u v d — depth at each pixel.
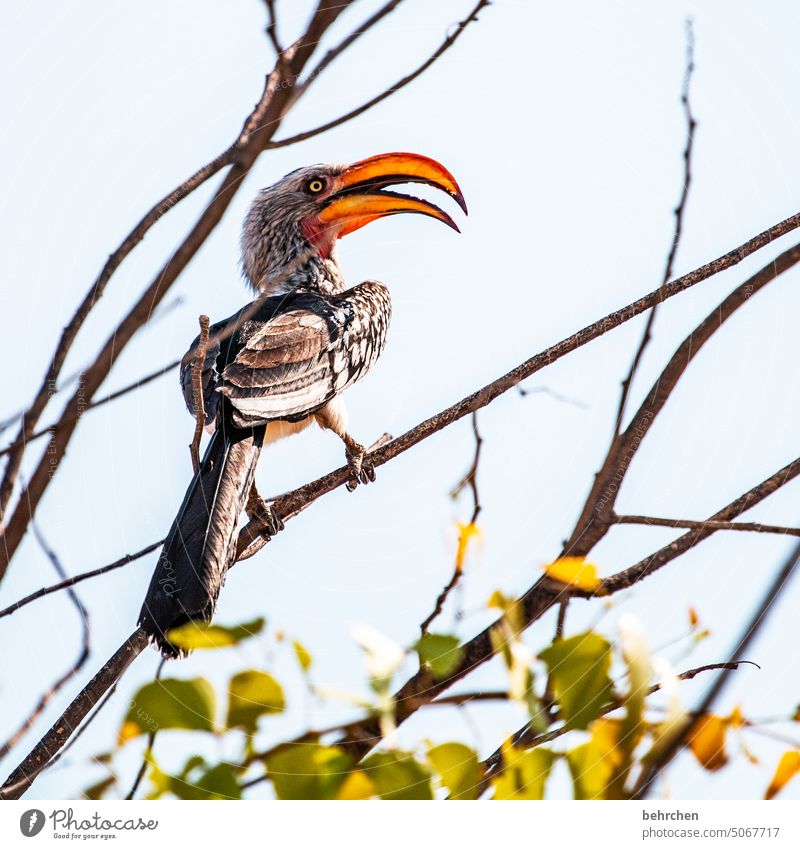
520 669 3.82
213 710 3.83
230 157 5.70
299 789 3.71
